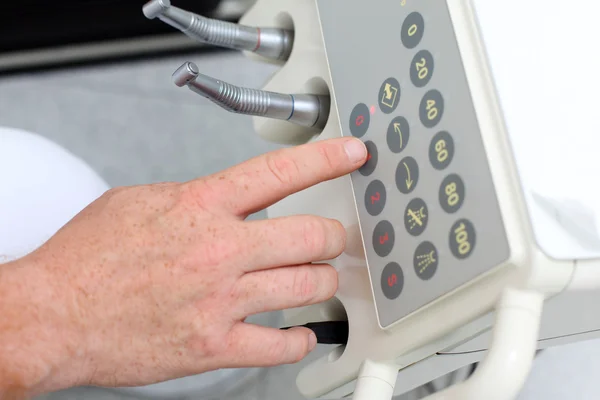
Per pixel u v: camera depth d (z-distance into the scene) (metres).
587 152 0.29
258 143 0.83
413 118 0.33
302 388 0.44
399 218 0.34
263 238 0.35
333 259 0.39
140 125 0.86
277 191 0.36
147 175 0.83
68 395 0.65
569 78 0.30
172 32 0.90
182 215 0.36
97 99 0.89
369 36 0.36
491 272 0.28
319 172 0.35
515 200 0.28
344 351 0.39
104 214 0.38
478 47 0.30
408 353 0.34
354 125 0.37
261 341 0.37
